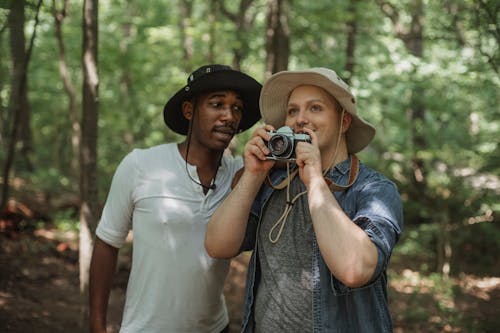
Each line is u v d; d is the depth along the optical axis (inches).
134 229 94.3
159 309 92.0
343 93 79.2
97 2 152.4
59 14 245.8
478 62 287.1
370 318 77.4
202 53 428.1
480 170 336.2
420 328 223.0
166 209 91.8
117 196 95.7
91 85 152.2
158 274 91.8
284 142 77.7
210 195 93.7
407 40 394.9
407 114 413.4
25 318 182.7
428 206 346.3
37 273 225.9
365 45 392.2
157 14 474.9
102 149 509.0
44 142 549.3
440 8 324.5
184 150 95.2
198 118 93.2
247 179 81.5
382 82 339.6
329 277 77.2
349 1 365.1
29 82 441.4
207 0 470.6
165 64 446.0
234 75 91.1
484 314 243.6
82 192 153.9
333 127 82.0
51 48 396.5
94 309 97.0
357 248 69.9
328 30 375.9
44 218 303.3
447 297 266.8
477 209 335.3
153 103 472.4
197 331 93.8
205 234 91.2
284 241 79.8
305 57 391.5
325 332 75.9
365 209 75.7
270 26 259.0
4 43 287.0
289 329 77.7
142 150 96.8
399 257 339.3
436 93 375.6
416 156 365.4
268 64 259.0
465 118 400.8
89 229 153.7
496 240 333.7
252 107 98.3
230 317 211.6
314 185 74.5
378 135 421.4
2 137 343.9
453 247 337.1
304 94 81.4
